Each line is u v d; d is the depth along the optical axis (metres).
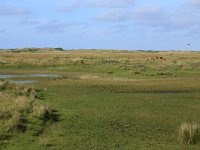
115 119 20.25
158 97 29.39
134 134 17.05
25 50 176.25
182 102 26.92
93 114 21.52
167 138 16.41
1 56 93.50
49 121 19.09
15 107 20.56
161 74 49.19
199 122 19.72
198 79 42.97
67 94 30.62
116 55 107.75
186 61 71.12
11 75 52.75
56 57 86.12
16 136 16.14
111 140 15.89
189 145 15.23
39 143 15.17
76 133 16.95
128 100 27.53
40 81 42.09
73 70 58.75
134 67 59.56
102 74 51.00
